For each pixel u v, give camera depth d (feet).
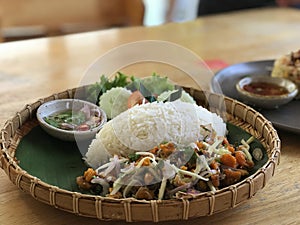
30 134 1.19
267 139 1.12
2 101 1.55
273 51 2.14
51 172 1.06
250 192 0.90
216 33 2.40
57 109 1.30
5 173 1.05
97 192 0.97
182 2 4.11
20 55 2.03
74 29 3.59
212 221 0.94
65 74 1.82
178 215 0.84
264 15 2.82
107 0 3.63
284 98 1.44
